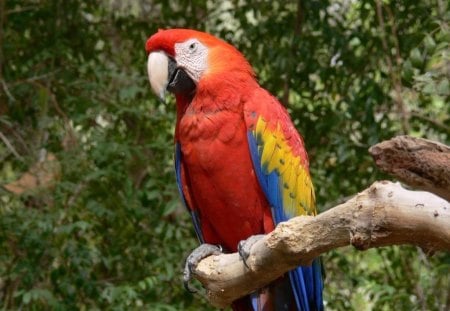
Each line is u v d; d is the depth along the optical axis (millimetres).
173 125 8281
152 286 7359
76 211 7527
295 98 8156
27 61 8328
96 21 8789
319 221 3391
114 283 7824
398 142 3215
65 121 8172
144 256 7809
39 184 7887
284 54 7578
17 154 7668
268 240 3736
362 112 7383
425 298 7371
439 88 5789
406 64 6121
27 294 7004
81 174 7648
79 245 7523
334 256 7875
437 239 3049
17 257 7789
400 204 3055
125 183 7609
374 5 7129
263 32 7926
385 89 7578
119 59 8602
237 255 4238
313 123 7844
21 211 7551
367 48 7461
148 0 9227
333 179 7789
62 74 8148
